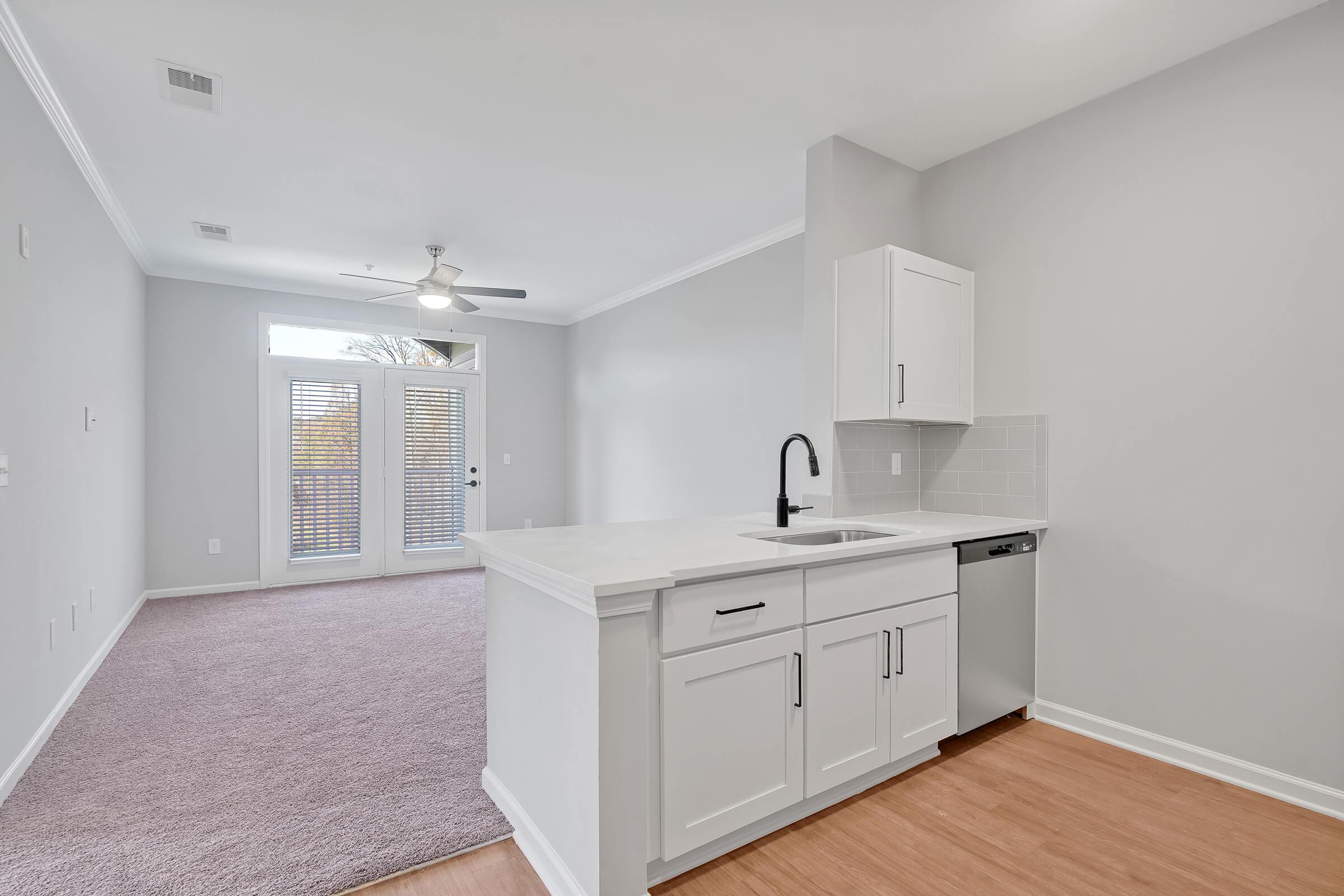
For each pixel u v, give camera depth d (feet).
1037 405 8.86
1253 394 7.00
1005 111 8.61
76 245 9.53
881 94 8.20
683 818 5.34
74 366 9.50
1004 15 6.70
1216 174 7.28
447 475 20.08
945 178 10.00
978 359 9.55
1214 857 5.77
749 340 14.14
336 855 5.75
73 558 9.44
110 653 11.66
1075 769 7.38
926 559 7.33
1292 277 6.75
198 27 6.81
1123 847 5.91
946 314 9.10
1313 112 6.63
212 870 5.55
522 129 9.04
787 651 6.03
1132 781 7.11
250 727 8.51
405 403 19.44
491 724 6.79
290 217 12.34
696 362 15.70
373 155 9.77
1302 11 6.68
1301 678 6.68
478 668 10.94
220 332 16.79
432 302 13.53
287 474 17.71
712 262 15.06
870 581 6.73
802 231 12.85
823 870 5.58
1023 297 9.03
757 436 13.93
